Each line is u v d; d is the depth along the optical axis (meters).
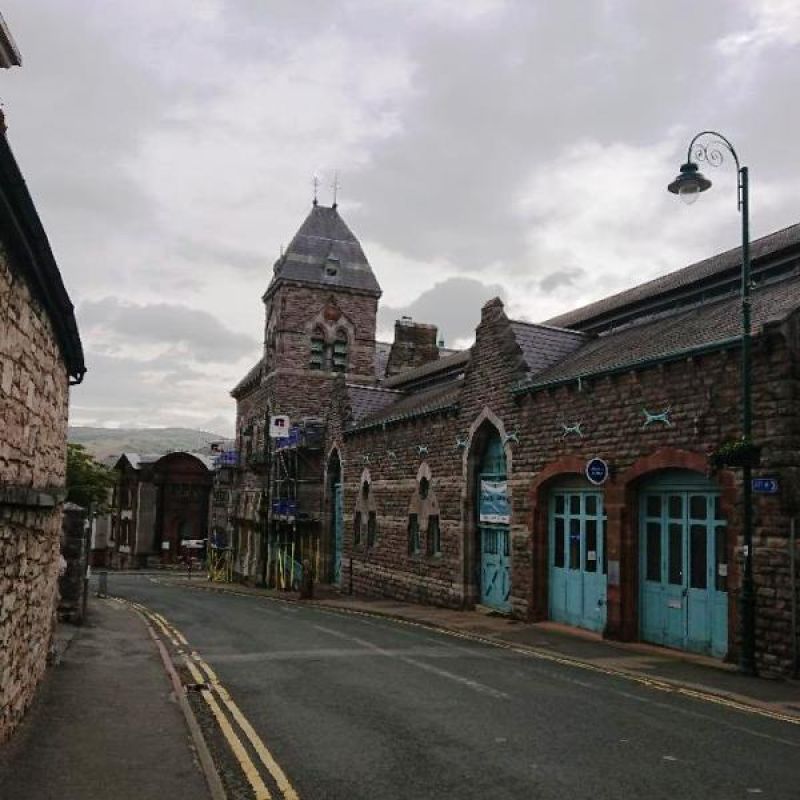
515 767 7.69
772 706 10.48
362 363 42.16
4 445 6.79
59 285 7.83
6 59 5.57
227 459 50.12
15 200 5.70
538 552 19.38
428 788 7.07
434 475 24.53
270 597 30.30
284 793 6.91
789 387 12.88
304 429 37.03
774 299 15.51
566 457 18.27
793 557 12.60
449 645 15.82
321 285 41.69
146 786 6.86
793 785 7.29
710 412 14.39
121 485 64.88
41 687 10.44
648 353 16.31
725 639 14.24
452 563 23.09
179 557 62.06
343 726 9.12
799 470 12.83
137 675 11.77
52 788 6.70
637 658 14.35
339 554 33.12
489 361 21.80
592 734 8.91
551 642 16.23
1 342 6.46
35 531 8.60
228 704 10.20
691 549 15.15
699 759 8.03
